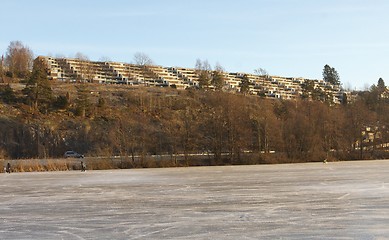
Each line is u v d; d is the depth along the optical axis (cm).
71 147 9525
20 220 2472
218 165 8131
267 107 10525
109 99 12231
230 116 8906
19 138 9438
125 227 2247
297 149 9225
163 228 2208
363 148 10038
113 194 3597
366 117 10138
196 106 11656
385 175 5122
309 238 1962
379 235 2005
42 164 7069
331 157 9244
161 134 9025
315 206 2845
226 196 3381
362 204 2911
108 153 8550
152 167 7638
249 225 2253
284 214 2561
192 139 8856
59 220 2459
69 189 4003
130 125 9294
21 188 4112
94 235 2080
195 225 2270
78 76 17425
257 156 8650
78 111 10694
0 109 10256
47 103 11125
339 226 2208
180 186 4159
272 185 4144
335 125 9956
